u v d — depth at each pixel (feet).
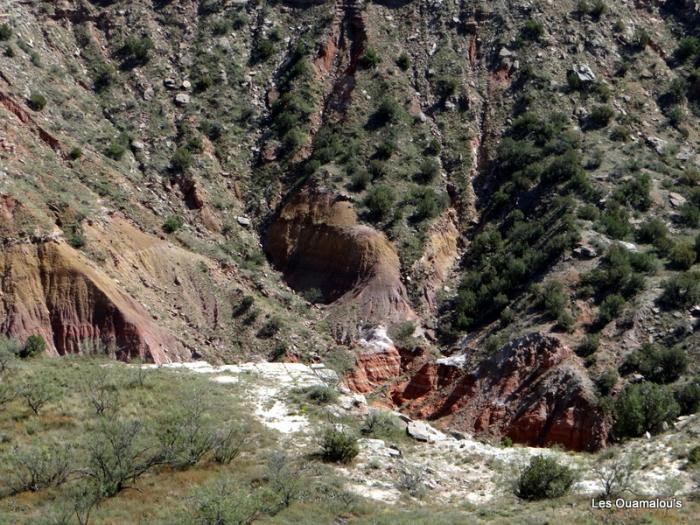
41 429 120.88
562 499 102.22
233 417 126.62
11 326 189.78
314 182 247.91
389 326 219.20
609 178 244.83
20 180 214.28
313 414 131.75
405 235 236.63
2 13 266.57
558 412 175.83
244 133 267.18
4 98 233.96
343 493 103.71
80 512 97.50
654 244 222.69
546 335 191.93
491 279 224.94
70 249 204.33
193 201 244.83
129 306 200.85
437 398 197.77
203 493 97.14
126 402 129.08
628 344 186.91
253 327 213.25
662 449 116.06
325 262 236.02
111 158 244.22
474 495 108.88
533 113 267.39
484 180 257.34
